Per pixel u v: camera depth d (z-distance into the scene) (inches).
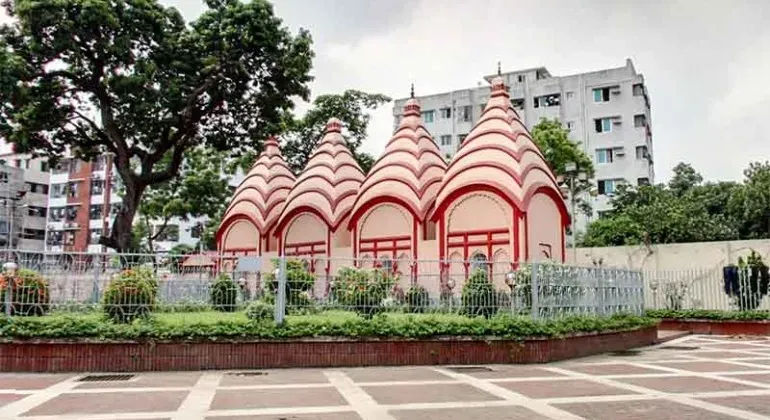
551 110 1770.4
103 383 388.5
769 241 951.6
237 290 511.2
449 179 811.4
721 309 938.7
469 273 534.0
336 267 584.4
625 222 1290.6
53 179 2295.8
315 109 1393.9
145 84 898.7
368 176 919.0
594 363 513.3
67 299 461.7
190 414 296.2
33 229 2284.7
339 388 374.9
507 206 754.8
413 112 947.3
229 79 1018.7
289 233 999.6
